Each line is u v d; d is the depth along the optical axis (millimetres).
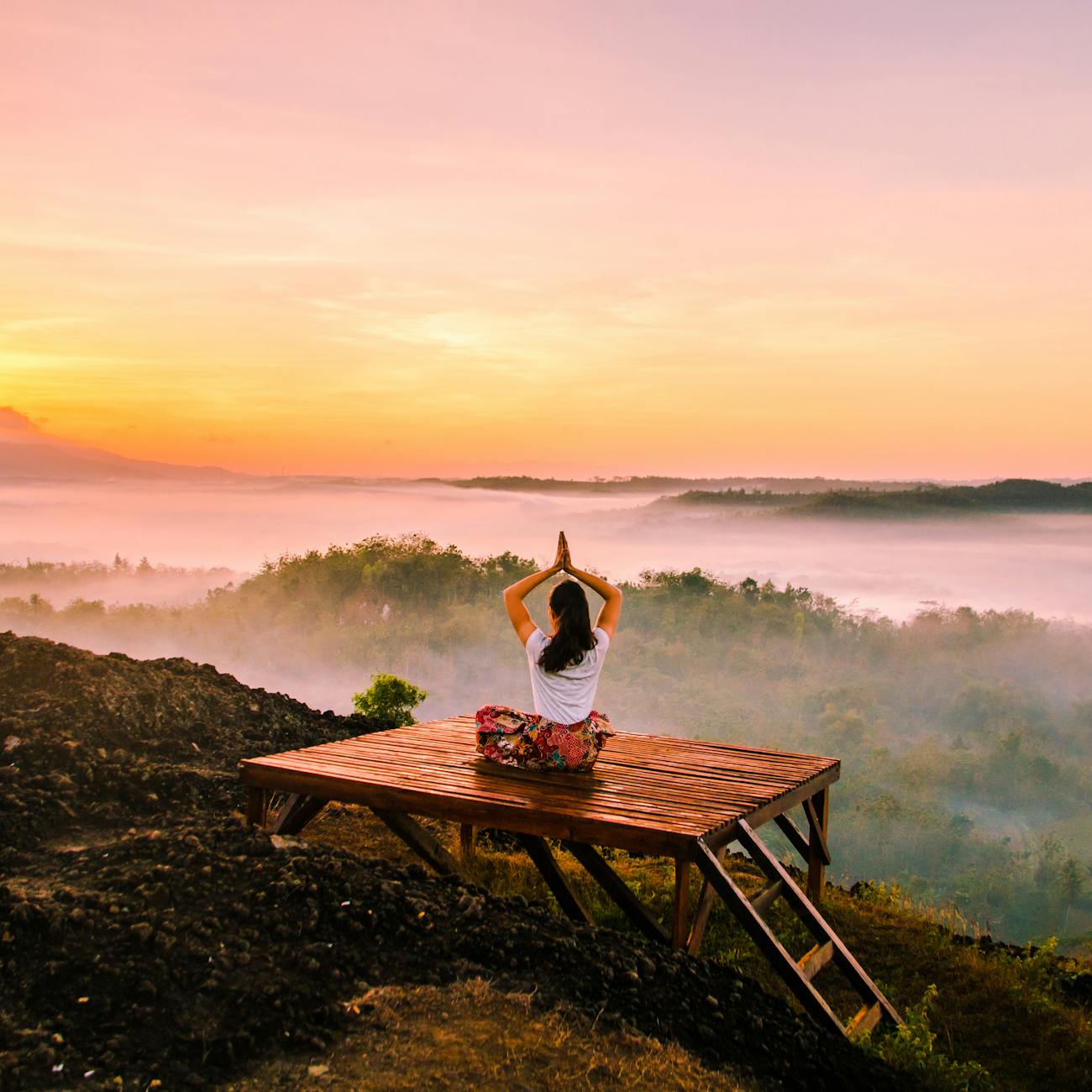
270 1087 2863
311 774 4848
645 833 4031
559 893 5059
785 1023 3680
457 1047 3088
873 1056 3725
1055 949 5637
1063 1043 4297
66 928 3480
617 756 5434
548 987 3510
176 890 3789
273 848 4148
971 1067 3809
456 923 3844
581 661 4988
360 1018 3236
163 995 3230
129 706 6957
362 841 6148
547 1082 2959
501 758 5043
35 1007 3139
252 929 3613
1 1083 2754
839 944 4320
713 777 4957
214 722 7414
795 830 5828
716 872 3893
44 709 6566
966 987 4855
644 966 3668
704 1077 3145
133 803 5691
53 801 5406
